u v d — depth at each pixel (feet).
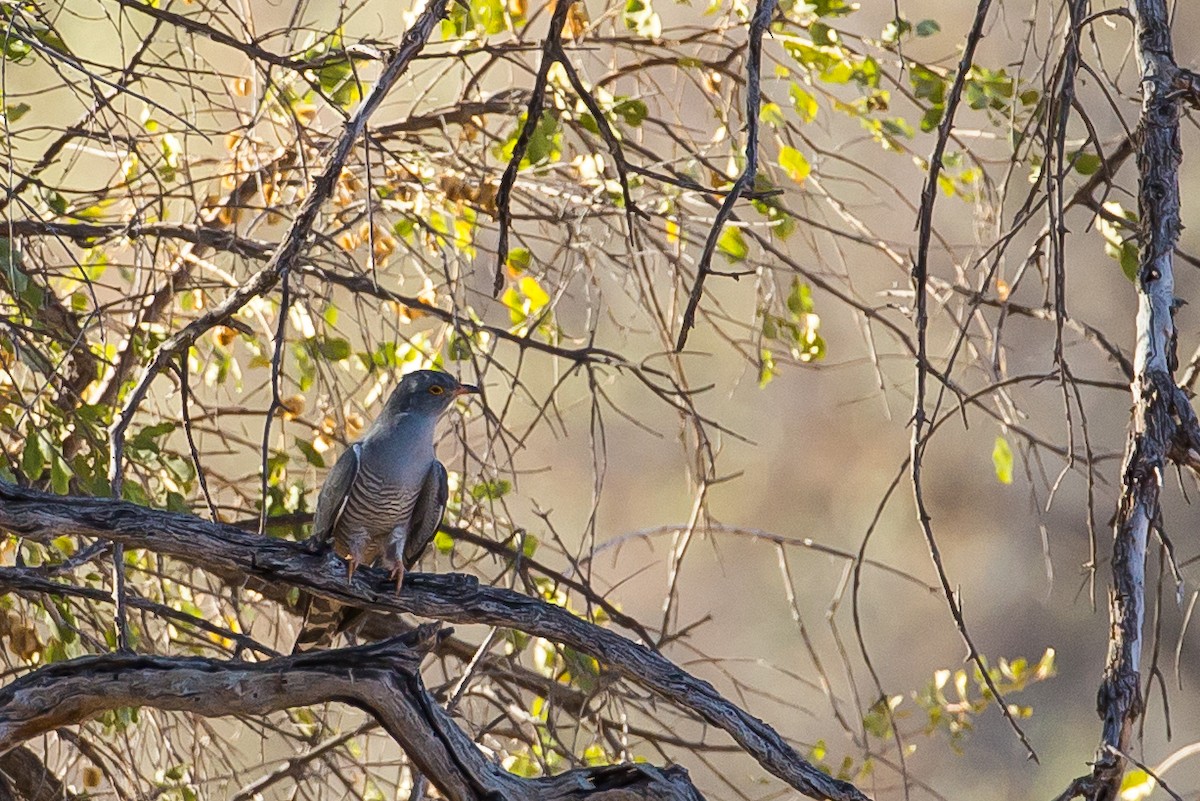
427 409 30.04
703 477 36.27
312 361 34.91
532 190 40.24
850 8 35.60
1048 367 86.84
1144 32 24.31
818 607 100.58
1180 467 23.65
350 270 34.40
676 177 34.09
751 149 21.40
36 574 23.57
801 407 100.99
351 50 30.04
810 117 38.34
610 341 79.05
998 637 103.50
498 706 35.86
